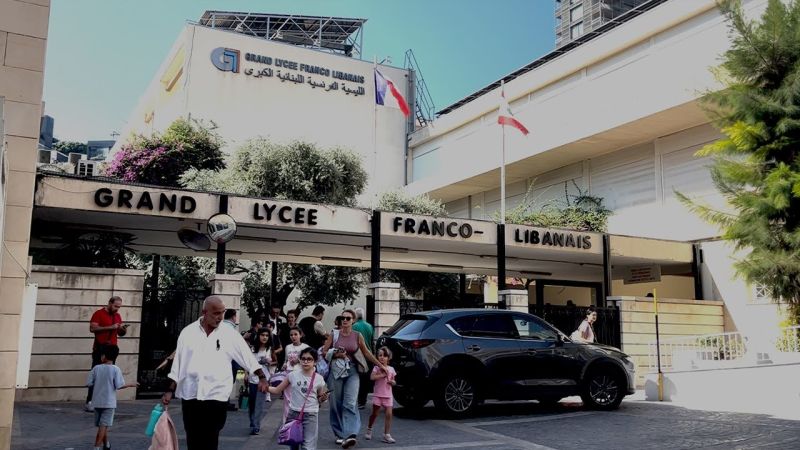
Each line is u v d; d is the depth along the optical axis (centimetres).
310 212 1578
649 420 1128
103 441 764
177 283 2347
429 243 1838
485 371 1133
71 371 1253
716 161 1659
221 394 570
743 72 1553
